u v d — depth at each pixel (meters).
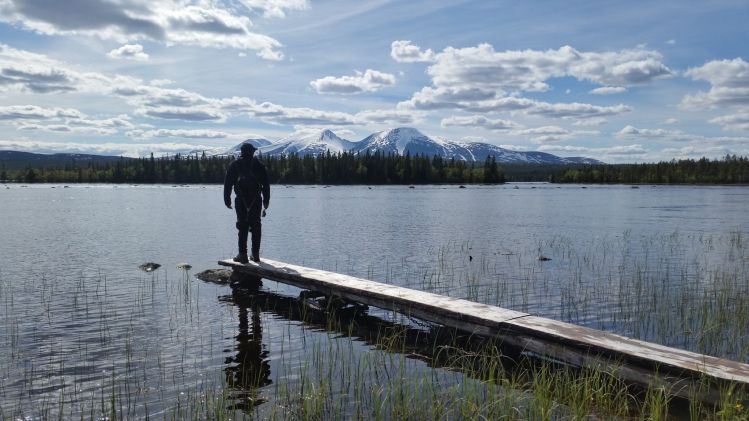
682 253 29.30
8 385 9.81
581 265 25.11
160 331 13.46
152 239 35.78
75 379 10.12
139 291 18.39
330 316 15.34
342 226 46.12
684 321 14.30
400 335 13.45
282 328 13.91
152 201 96.25
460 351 11.97
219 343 12.48
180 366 10.85
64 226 45.72
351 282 16.20
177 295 17.80
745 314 14.46
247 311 15.77
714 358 9.28
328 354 11.73
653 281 20.45
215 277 20.66
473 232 41.19
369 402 9.03
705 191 151.00
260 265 19.42
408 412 8.52
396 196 119.62
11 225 46.62
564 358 10.42
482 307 12.96
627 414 8.60
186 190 170.50
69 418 8.46
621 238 36.94
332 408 8.80
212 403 8.95
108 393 9.46
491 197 114.56
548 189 178.00
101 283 19.84
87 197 115.44
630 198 108.38
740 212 64.75
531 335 10.99
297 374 10.39
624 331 13.66
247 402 9.04
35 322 14.23
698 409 8.55
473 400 9.09
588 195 125.50
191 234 39.16
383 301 14.39
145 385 9.82
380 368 10.84
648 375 9.23
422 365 11.10
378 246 32.31
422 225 47.22
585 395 8.78
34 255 27.83
